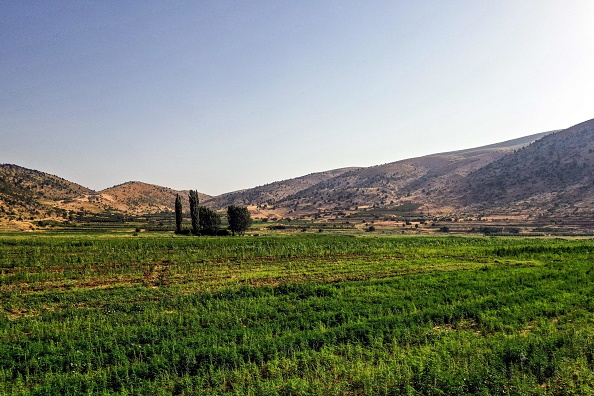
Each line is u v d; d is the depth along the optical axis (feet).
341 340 65.67
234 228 352.28
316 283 112.98
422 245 216.33
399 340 66.08
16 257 156.35
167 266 145.48
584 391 47.60
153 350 61.67
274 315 82.28
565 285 102.27
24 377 56.08
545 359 54.70
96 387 51.29
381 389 49.37
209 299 95.66
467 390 47.91
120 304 91.76
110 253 169.68
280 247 192.24
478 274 121.19
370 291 100.94
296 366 55.83
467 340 64.64
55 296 100.32
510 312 79.30
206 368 56.54
